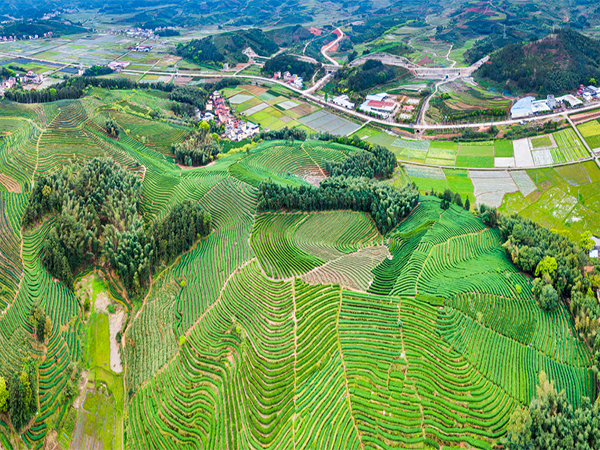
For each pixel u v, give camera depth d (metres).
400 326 95.69
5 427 80.12
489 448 74.31
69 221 120.38
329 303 102.25
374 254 126.56
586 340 97.75
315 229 139.62
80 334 103.62
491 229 141.50
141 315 109.12
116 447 82.00
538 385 84.94
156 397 88.44
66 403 88.69
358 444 75.56
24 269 111.44
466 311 101.81
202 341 96.94
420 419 78.50
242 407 81.62
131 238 118.75
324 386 83.88
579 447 70.56
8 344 92.94
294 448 74.44
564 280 111.44
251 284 110.38
